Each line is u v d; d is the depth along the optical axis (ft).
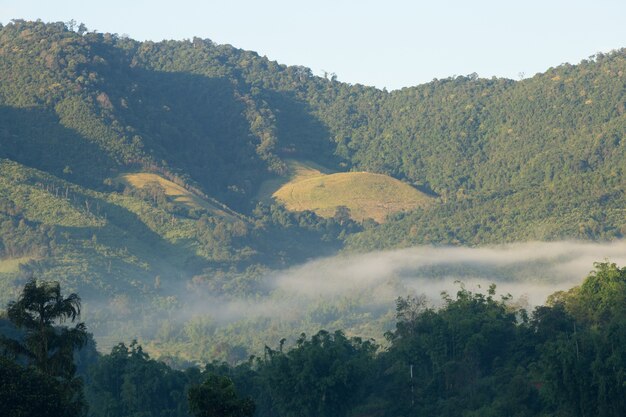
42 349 395.34
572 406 564.71
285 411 647.56
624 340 575.79
